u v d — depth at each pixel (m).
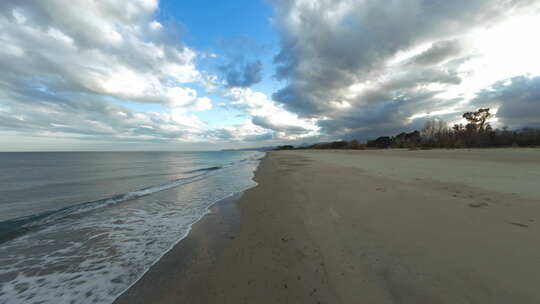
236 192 8.54
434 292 2.07
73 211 6.29
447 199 5.19
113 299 2.48
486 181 7.32
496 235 3.13
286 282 2.54
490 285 2.09
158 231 4.59
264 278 2.66
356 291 2.23
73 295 2.60
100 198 8.22
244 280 2.65
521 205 4.51
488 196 5.32
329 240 3.48
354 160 20.59
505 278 2.17
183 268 3.06
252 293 2.39
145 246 3.87
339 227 3.96
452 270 2.38
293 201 6.23
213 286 2.58
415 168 11.80
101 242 4.10
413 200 5.25
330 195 6.40
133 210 6.26
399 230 3.57
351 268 2.65
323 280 2.51
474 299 1.93
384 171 11.00
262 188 8.88
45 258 3.54
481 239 3.04
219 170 18.97
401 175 9.33
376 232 3.58
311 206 5.48
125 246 3.90
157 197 7.92
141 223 5.12
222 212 5.79
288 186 8.70
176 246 3.81
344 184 7.92
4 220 5.58
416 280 2.28
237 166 23.55
